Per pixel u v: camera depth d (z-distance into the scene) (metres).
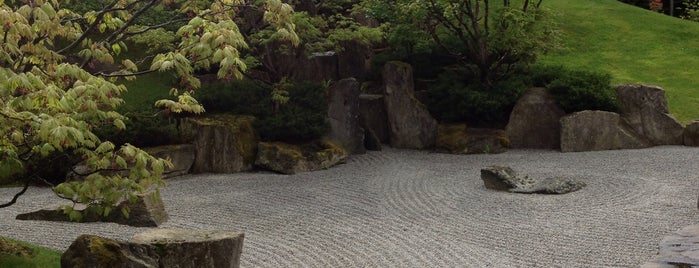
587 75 23.89
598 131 22.44
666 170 18.16
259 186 17.78
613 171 18.42
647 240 11.45
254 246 11.77
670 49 30.92
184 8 10.29
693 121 22.77
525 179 16.80
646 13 35.56
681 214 13.18
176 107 9.01
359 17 27.23
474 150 22.53
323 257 10.98
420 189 16.95
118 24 9.90
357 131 22.89
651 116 23.14
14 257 9.07
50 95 7.12
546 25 24.11
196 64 9.05
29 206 14.87
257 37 22.45
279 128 20.83
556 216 13.54
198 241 8.34
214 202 15.73
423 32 24.25
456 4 22.66
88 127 8.39
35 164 17.72
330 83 25.02
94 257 7.45
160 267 8.06
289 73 24.22
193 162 19.89
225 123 20.44
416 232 12.61
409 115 23.91
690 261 7.75
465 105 23.50
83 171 17.38
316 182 18.28
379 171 19.84
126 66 9.33
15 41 8.20
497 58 24.77
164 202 15.73
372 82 25.84
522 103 23.39
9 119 7.55
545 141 23.31
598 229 12.34
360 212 14.51
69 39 9.72
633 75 28.20
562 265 10.28
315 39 23.72
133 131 19.12
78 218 8.66
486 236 12.20
